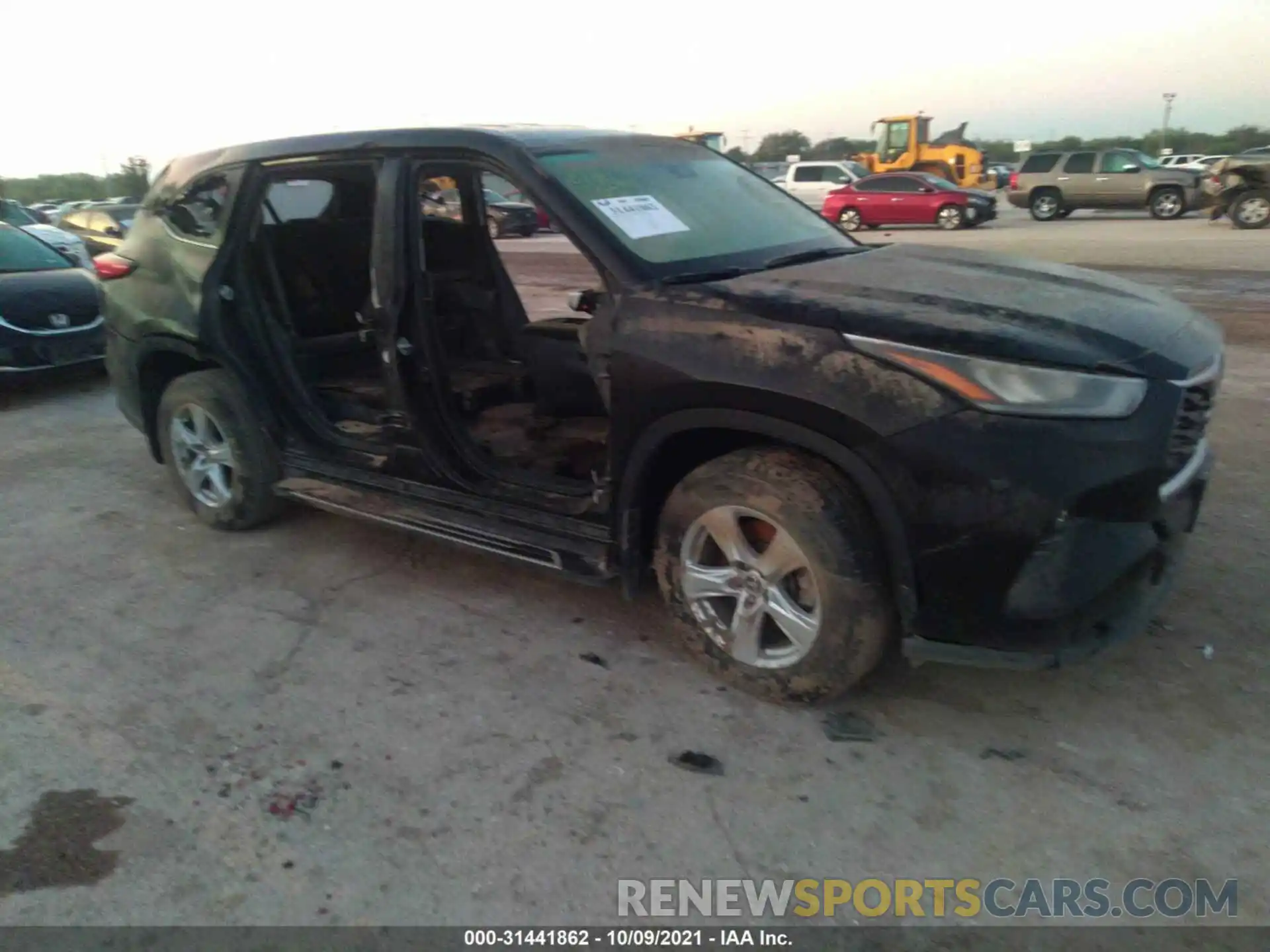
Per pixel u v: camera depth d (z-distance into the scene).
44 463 6.23
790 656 3.16
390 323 3.75
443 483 3.88
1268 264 12.58
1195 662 3.38
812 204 28.92
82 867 2.66
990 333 2.73
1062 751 2.96
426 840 2.71
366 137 3.95
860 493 2.92
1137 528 2.88
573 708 3.29
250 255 4.45
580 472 3.90
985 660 2.85
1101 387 2.65
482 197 4.78
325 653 3.71
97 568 4.56
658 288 3.21
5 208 19.20
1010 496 2.65
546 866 2.60
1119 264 13.17
